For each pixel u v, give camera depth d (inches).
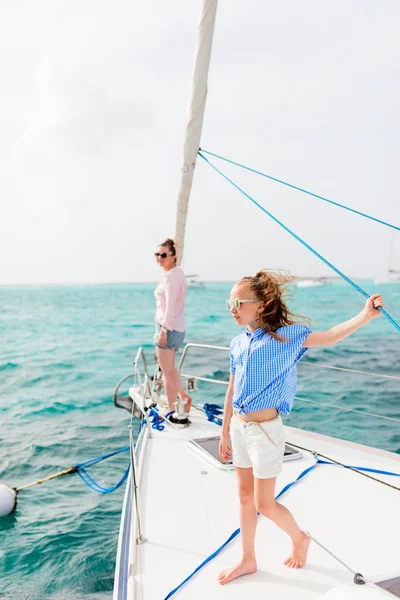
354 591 76.1
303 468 147.0
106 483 249.3
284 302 92.9
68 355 724.7
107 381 530.3
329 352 650.8
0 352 768.3
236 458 95.3
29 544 192.7
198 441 163.8
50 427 350.6
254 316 92.7
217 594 91.2
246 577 96.1
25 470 269.4
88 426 351.6
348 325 83.8
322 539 110.0
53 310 1755.7
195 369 516.4
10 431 341.7
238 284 93.0
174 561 101.9
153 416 188.2
